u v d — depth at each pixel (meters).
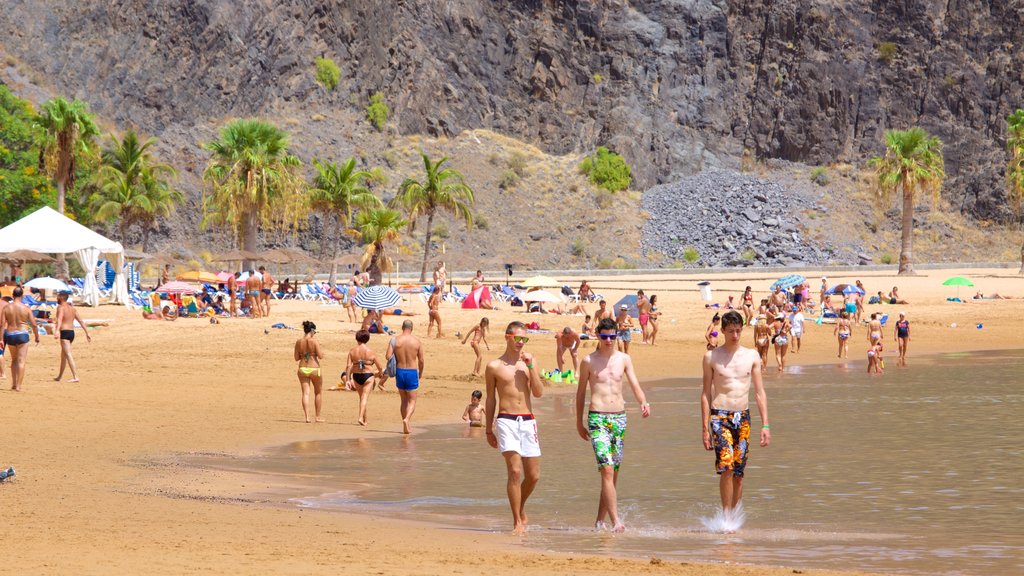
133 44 104.50
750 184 121.94
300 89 115.25
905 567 8.07
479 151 121.25
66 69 99.81
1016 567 8.09
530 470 9.79
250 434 16.45
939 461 13.96
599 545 8.95
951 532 9.57
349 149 112.38
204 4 108.75
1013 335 41.75
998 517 10.29
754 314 43.81
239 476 12.69
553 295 47.00
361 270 67.69
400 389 16.84
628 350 34.44
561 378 25.97
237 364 27.20
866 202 123.38
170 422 17.31
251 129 65.81
